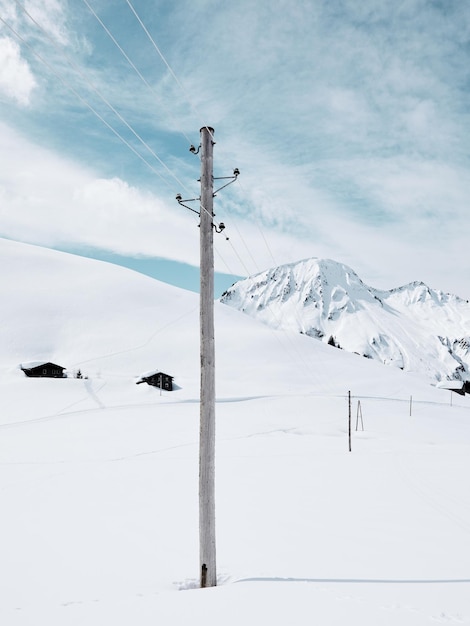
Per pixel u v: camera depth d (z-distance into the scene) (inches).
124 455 1354.6
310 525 552.4
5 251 7440.9
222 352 5477.4
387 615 259.4
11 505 680.4
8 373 3659.0
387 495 767.1
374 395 4335.6
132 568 395.9
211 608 272.1
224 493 773.3
